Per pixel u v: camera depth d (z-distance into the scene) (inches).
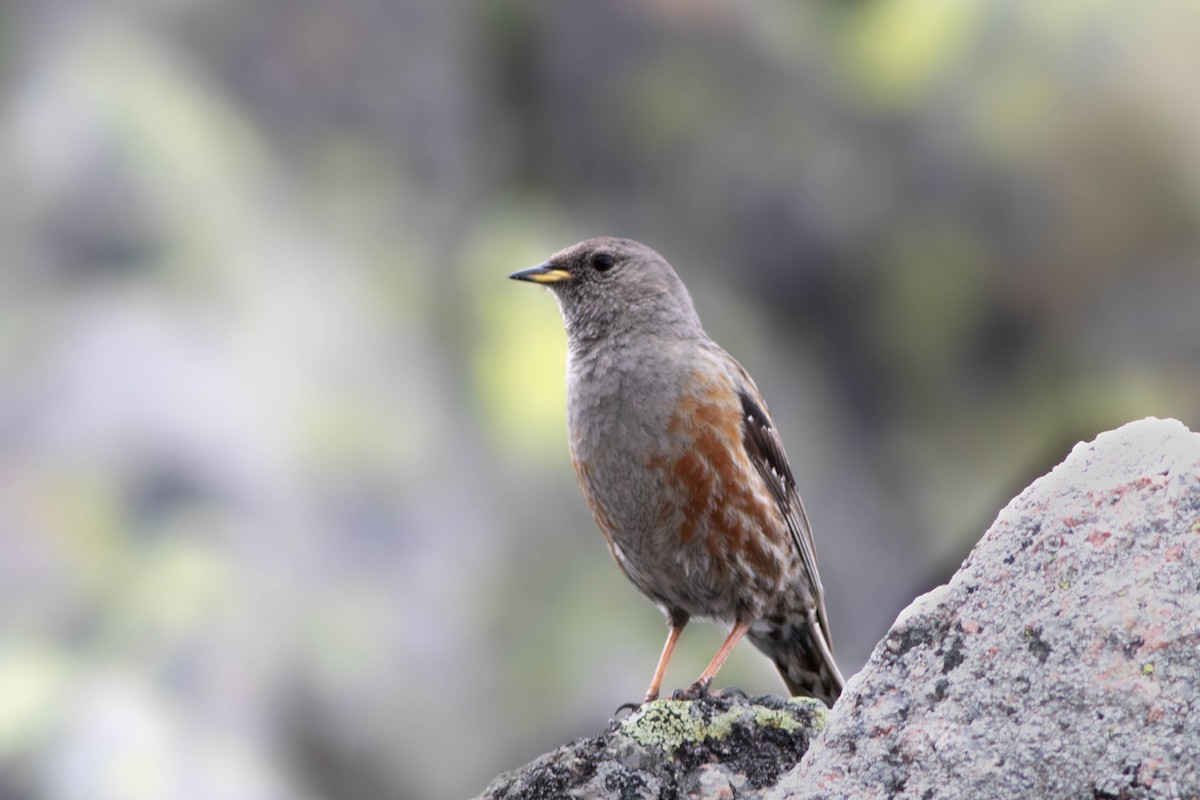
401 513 487.8
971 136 619.2
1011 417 611.8
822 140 642.8
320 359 520.7
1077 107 609.0
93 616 430.9
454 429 524.4
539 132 664.4
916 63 633.0
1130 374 599.5
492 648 473.1
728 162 649.0
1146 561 129.4
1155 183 596.1
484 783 452.8
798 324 633.0
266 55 607.5
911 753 131.3
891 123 636.7
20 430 469.1
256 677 435.8
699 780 165.2
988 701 130.4
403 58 636.7
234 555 454.3
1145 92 595.2
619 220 650.8
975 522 593.0
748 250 641.6
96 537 448.5
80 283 513.0
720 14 666.8
